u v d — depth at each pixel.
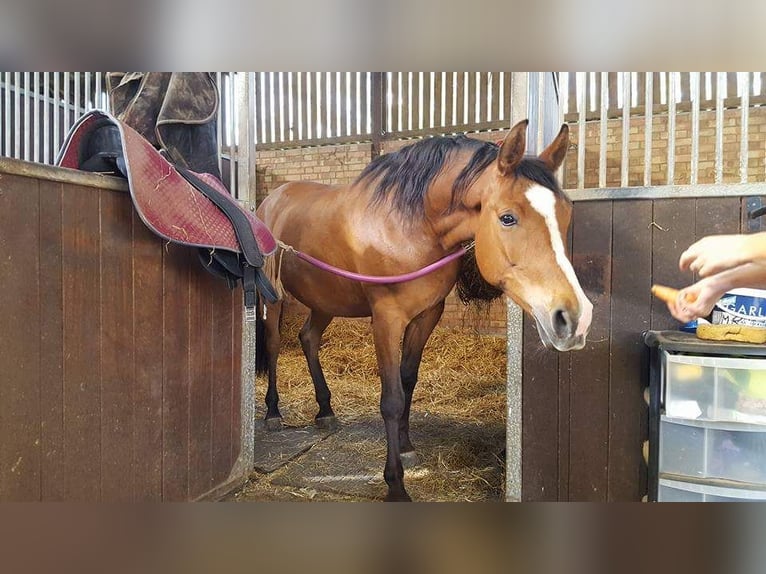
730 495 1.12
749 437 1.14
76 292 1.21
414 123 4.68
